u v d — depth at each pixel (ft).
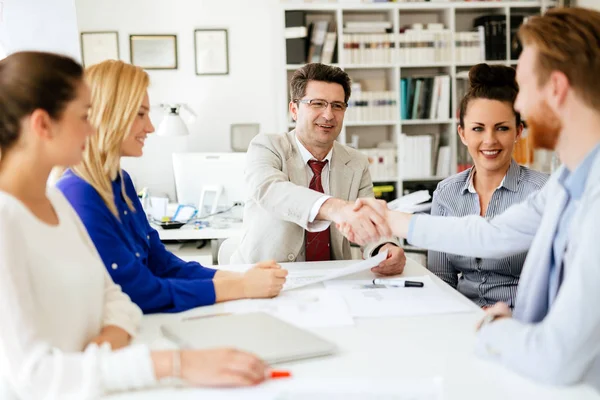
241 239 7.35
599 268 2.99
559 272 3.75
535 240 3.98
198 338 3.69
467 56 14.80
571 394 2.98
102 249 4.38
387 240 6.25
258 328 3.87
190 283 4.75
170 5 15.53
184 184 12.38
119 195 4.89
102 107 4.52
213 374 3.03
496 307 3.71
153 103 15.78
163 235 11.32
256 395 2.99
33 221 3.25
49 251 3.30
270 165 6.75
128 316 4.02
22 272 3.09
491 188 6.26
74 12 11.34
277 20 14.99
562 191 3.74
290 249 6.88
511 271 6.01
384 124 15.17
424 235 4.80
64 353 3.10
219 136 16.02
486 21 14.74
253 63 15.88
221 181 12.32
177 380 3.18
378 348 3.67
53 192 3.78
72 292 3.43
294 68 14.55
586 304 2.98
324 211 5.70
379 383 3.02
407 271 5.91
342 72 7.05
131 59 15.58
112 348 3.66
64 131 3.27
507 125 5.91
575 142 3.40
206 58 15.74
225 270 5.72
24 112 3.16
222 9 15.67
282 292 5.06
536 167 14.37
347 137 15.84
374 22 14.80
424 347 3.68
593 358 3.12
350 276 5.66
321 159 7.25
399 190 15.07
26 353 2.99
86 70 4.65
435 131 15.99
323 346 3.53
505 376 3.22
